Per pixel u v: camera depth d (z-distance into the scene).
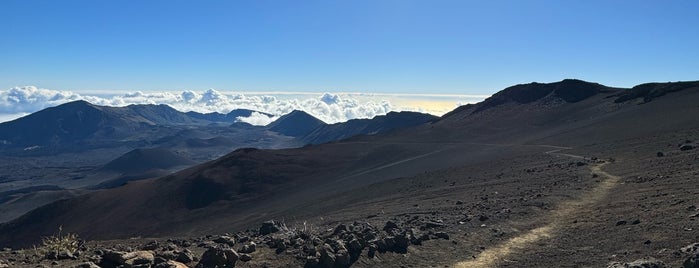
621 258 16.31
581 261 16.91
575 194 31.23
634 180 33.16
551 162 53.41
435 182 54.62
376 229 22.05
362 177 83.44
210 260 14.62
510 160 63.25
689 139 48.06
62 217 112.25
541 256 18.34
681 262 14.34
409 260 17.77
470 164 67.75
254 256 16.17
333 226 27.94
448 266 17.53
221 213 87.81
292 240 17.98
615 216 22.73
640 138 59.66
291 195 85.94
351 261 16.70
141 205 104.62
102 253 14.60
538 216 25.61
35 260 14.36
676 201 22.47
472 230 22.72
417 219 27.11
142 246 18.72
